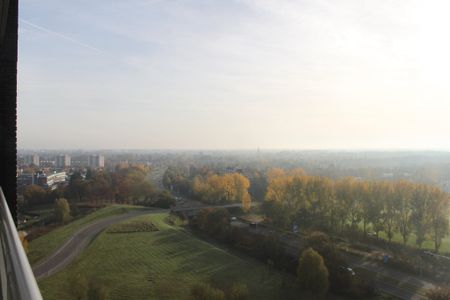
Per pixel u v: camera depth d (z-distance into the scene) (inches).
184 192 6215.6
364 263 2425.0
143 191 5413.4
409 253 2672.2
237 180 4845.0
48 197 5103.3
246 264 2447.1
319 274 1907.0
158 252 2706.7
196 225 3678.6
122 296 1982.0
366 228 3462.1
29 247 2827.3
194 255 2630.4
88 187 5315.0
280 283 2111.2
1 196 254.2
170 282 2153.1
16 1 512.7
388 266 2365.9
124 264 2448.3
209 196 4987.7
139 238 3085.6
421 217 2854.3
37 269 2375.7
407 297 1900.8
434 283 2080.5
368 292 1950.1
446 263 2436.0
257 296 1952.5
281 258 2439.7
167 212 4466.0
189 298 1961.1
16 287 115.5
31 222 3828.7
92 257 2591.0
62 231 3339.1
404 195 2962.6
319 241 2378.2
